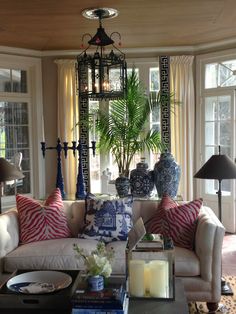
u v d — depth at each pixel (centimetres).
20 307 208
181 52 559
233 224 536
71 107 566
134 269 225
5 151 558
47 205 351
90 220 340
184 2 363
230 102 531
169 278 226
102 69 373
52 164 582
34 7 368
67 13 387
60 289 214
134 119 499
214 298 290
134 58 565
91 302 194
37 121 573
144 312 206
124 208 342
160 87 553
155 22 430
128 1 356
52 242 324
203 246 288
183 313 205
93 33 470
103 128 503
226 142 542
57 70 568
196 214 321
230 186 539
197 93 562
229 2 366
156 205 361
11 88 558
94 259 207
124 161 506
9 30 452
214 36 503
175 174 397
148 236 239
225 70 539
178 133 555
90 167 575
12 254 306
